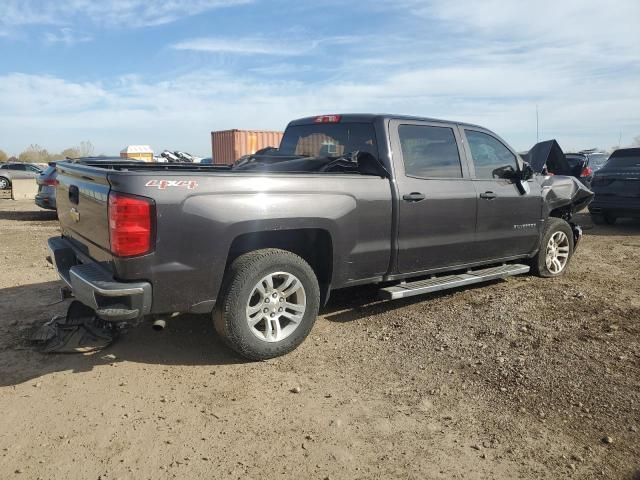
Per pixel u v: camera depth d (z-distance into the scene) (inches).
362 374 154.9
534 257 258.2
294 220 160.7
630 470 110.8
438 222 201.3
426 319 199.5
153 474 108.3
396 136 193.5
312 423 128.4
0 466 110.3
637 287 248.1
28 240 386.9
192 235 144.1
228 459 113.7
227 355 167.3
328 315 205.0
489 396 141.6
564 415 131.8
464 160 215.2
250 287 155.3
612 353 167.3
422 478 108.1
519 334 183.2
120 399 138.8
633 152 442.3
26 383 146.7
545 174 267.9
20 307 209.3
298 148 227.3
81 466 110.7
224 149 878.4
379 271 188.7
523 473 110.0
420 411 134.3
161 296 143.3
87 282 140.2
